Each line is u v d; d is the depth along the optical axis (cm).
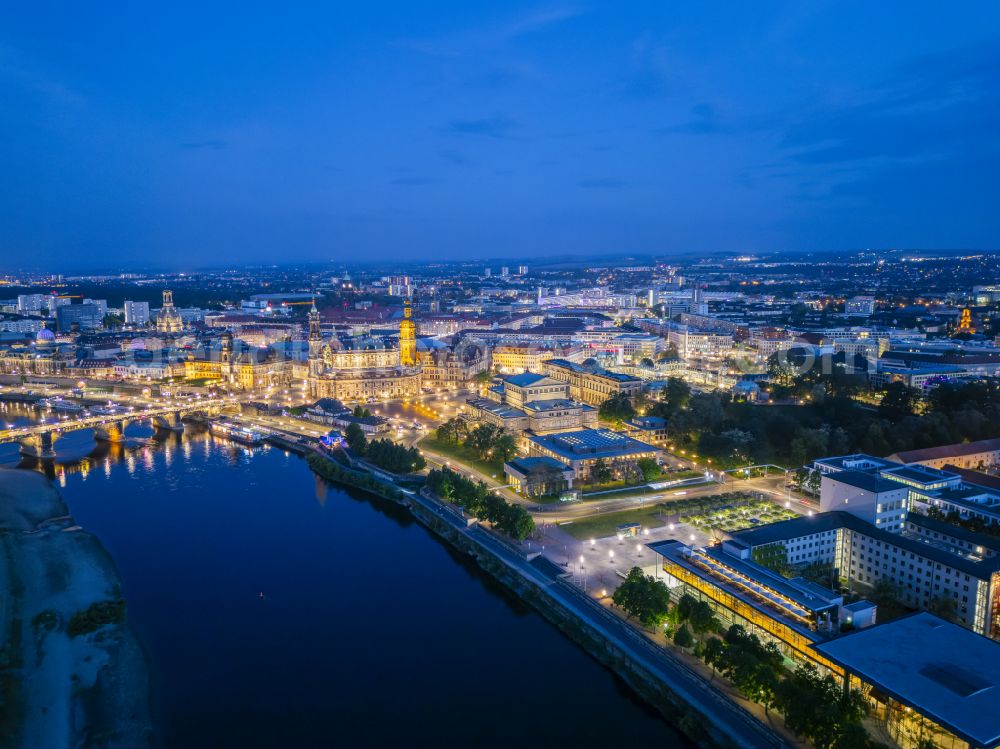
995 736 16488
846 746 17675
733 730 19788
